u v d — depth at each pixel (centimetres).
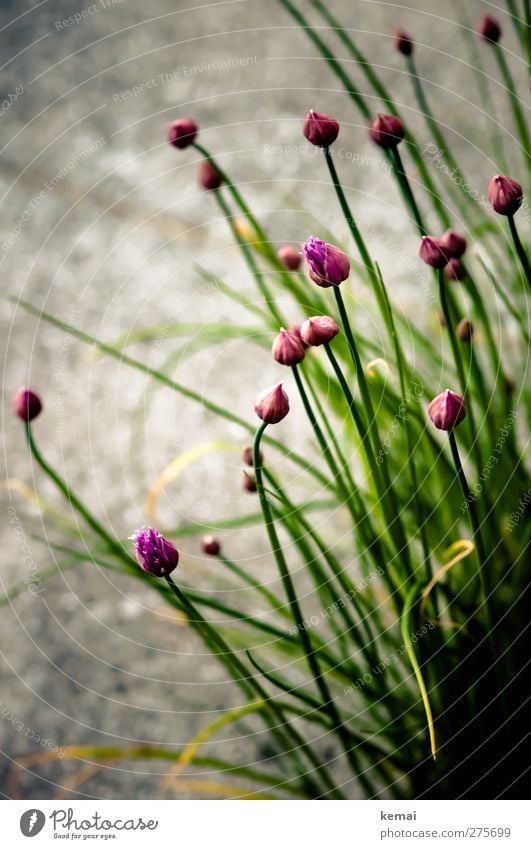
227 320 105
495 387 80
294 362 68
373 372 76
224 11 128
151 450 100
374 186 110
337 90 118
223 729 90
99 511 98
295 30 124
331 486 79
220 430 100
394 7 122
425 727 80
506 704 80
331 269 67
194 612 70
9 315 111
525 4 78
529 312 85
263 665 89
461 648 79
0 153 124
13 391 106
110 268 113
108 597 95
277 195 113
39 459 75
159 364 105
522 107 110
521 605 81
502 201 70
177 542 96
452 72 116
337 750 88
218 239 112
